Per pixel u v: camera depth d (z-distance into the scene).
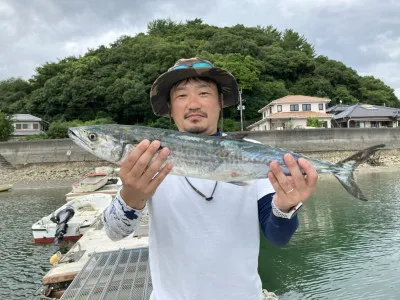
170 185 2.72
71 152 39.97
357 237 12.40
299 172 2.39
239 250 2.55
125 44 74.25
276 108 51.22
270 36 86.88
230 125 51.94
